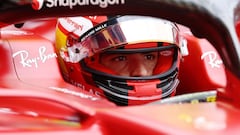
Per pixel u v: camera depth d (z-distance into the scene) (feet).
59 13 12.43
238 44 12.39
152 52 20.18
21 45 18.95
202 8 12.26
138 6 12.29
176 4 12.24
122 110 12.57
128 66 20.12
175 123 11.75
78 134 11.91
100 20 19.84
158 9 12.32
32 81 18.22
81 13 12.45
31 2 12.36
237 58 12.37
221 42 12.50
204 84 22.72
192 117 12.06
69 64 20.84
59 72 19.07
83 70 20.39
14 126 12.30
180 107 12.84
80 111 12.53
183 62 23.35
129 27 19.66
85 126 12.23
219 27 12.34
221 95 13.32
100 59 20.12
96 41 19.90
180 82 23.58
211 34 12.55
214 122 11.80
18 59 18.60
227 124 11.67
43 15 12.53
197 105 13.01
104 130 12.15
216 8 12.34
